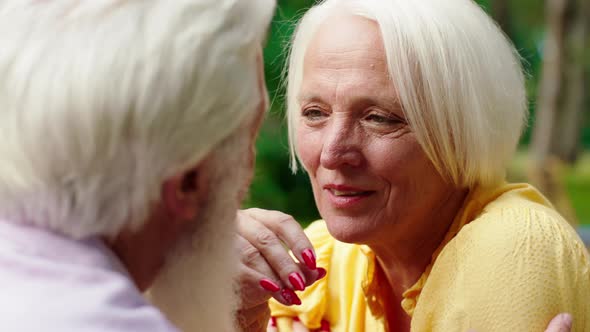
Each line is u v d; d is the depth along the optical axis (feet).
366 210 4.46
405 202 4.43
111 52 3.07
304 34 4.71
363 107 4.35
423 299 4.43
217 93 3.25
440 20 4.31
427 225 4.61
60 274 3.06
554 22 26.73
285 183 18.76
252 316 4.87
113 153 3.11
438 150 4.39
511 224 4.31
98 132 3.06
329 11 4.58
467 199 4.63
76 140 3.06
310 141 4.56
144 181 3.18
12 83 3.08
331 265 5.31
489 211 4.49
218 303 3.91
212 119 3.27
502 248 4.23
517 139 4.63
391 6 4.34
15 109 3.07
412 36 4.25
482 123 4.36
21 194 3.15
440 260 4.44
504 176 4.80
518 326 4.09
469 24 4.40
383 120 4.34
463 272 4.30
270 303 5.37
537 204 4.61
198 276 3.78
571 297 4.19
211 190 3.56
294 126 4.98
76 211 3.16
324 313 5.24
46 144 3.06
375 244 4.70
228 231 3.75
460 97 4.31
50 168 3.10
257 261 4.75
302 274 4.81
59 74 3.05
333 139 4.37
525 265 4.18
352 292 5.17
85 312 2.96
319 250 5.34
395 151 4.33
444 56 4.26
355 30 4.40
